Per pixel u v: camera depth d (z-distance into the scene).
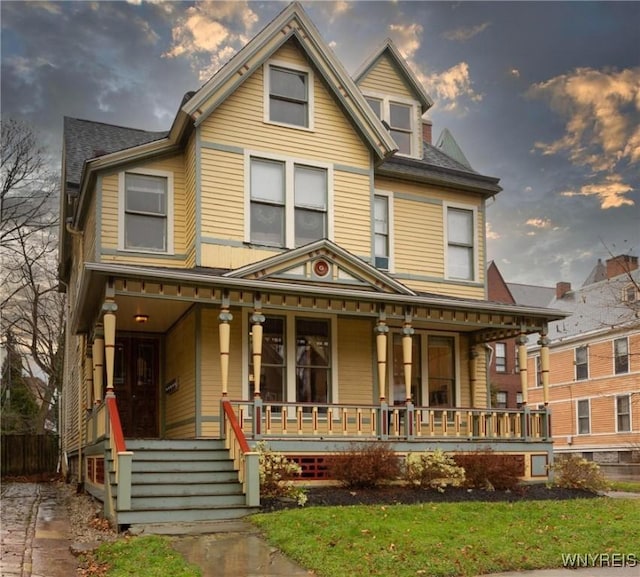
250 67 14.73
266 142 14.96
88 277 11.73
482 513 10.55
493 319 15.27
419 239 17.25
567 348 38.88
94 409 13.71
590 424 36.56
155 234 14.59
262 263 13.39
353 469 12.23
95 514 11.94
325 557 7.82
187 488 10.80
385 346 14.01
